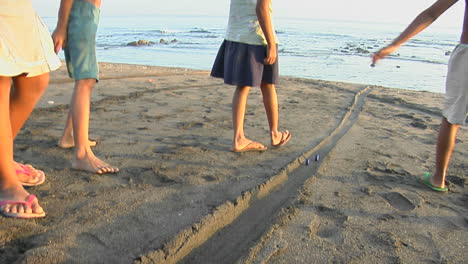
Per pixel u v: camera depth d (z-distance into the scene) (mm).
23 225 1852
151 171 2672
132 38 26812
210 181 2570
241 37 2891
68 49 2551
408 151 3555
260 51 2912
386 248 1923
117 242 1785
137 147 3178
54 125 3650
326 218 2201
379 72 11789
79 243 1754
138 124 3893
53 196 2191
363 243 1958
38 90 2193
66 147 3012
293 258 1803
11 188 1962
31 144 3045
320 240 1969
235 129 3172
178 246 1815
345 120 4734
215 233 2041
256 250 1854
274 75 3051
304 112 5027
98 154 2939
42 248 1679
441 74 11750
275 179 2688
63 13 2426
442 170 2637
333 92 6934
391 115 5195
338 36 37750
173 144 3328
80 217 1983
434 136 4184
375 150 3521
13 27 1805
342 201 2428
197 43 22906
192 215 2080
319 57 15750
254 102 5500
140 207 2139
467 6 2334
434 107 5797
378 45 24422
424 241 2018
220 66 3176
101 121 3910
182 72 8891
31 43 1905
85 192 2279
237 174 2725
